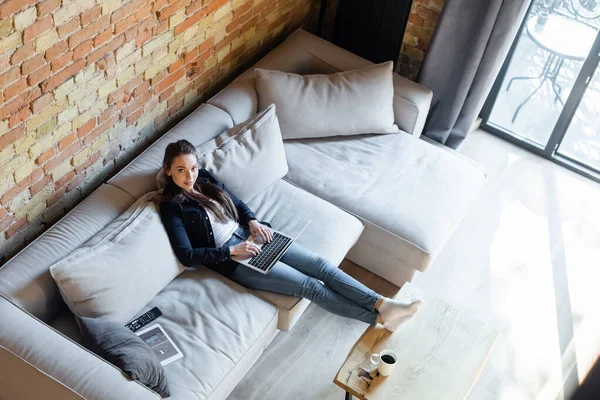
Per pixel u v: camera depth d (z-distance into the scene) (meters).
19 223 3.12
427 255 3.54
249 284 3.23
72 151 3.21
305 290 3.20
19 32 2.57
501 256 4.11
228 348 2.93
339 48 4.29
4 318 2.66
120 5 3.00
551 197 4.54
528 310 3.83
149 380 2.64
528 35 4.50
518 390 3.45
